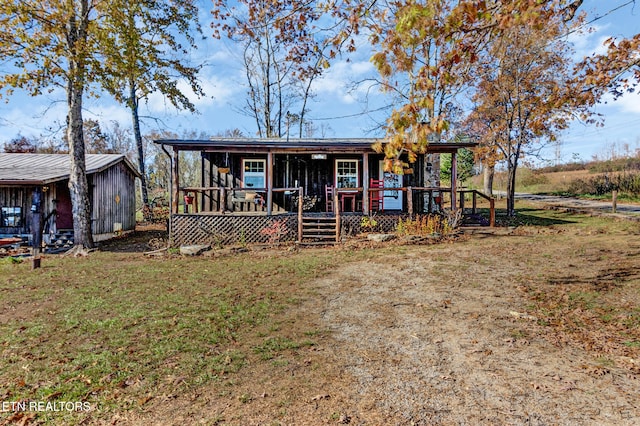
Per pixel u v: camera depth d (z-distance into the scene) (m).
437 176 17.34
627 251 8.72
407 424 2.79
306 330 4.74
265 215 12.34
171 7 15.62
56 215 13.99
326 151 13.07
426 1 3.05
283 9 6.09
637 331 4.43
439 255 9.30
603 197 25.14
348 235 12.35
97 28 11.69
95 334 4.65
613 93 5.88
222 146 12.55
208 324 4.94
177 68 16.00
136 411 3.02
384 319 5.12
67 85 11.88
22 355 4.07
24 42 10.90
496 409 2.99
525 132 17.94
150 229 19.59
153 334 4.61
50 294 6.58
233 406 3.06
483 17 3.01
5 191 13.77
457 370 3.66
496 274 7.34
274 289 6.69
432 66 3.40
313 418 2.88
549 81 15.48
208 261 9.53
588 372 3.55
